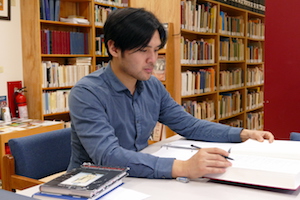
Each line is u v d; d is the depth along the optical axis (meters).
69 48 4.30
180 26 4.11
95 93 1.42
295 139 1.75
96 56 4.54
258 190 1.11
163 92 1.75
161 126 3.25
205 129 1.70
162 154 1.47
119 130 1.52
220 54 5.09
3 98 4.01
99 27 4.56
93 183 1.06
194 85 4.52
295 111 2.82
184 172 1.20
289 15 2.77
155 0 4.25
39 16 3.93
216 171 1.15
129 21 1.30
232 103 5.49
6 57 4.02
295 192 1.09
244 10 5.72
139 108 1.57
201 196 1.07
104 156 1.29
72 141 1.52
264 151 1.31
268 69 2.92
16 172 1.75
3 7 3.92
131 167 1.24
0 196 0.90
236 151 1.36
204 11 4.66
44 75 4.02
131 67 1.36
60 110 4.23
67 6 4.48
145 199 1.04
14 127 3.52
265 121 2.97
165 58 4.07
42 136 1.85
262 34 6.52
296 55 2.77
